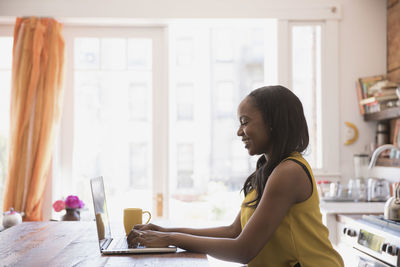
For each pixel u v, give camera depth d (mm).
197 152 6645
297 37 3299
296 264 1258
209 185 6500
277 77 3268
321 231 1279
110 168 3434
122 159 3436
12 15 3211
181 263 1159
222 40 6910
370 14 3289
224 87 6855
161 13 3238
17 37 3201
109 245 1382
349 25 3293
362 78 3213
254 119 1322
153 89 3424
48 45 3207
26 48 3180
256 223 1216
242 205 1438
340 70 3295
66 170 3391
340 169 3260
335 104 3262
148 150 3447
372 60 3287
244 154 6699
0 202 3385
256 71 6906
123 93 3432
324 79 3279
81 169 3412
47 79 3172
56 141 3326
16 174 3133
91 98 3424
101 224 1382
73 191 3396
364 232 1972
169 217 3375
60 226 1731
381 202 2795
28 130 3154
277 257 1282
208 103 6754
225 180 6598
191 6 3240
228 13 3244
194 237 1307
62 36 3250
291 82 3277
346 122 3271
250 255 1217
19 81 3166
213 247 1255
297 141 1311
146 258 1220
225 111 6789
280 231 1260
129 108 3438
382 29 3283
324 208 2535
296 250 1245
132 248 1322
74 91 3408
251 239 1210
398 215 1952
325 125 3264
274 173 1244
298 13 3258
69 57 3400
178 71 6730
